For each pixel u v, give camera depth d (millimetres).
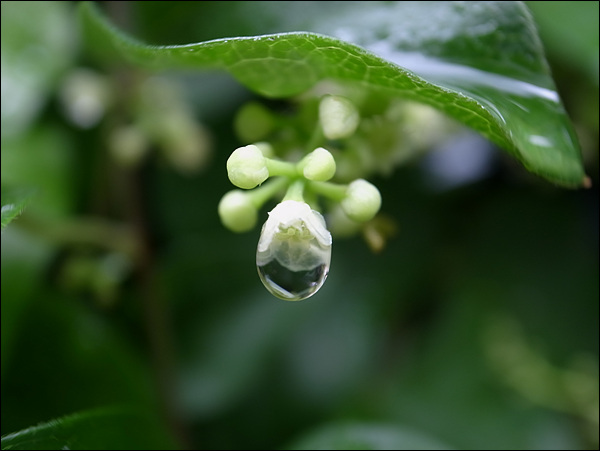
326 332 144
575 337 136
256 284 140
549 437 130
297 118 92
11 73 131
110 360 109
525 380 129
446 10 89
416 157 122
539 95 83
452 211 145
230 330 136
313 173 78
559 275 141
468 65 86
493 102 80
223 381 132
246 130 92
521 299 140
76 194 131
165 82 140
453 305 142
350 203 81
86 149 135
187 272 136
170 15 104
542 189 144
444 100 76
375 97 89
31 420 105
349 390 141
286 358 140
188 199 142
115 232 128
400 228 145
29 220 116
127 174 135
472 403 135
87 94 133
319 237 75
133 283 131
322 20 95
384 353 145
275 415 137
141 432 91
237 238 141
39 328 108
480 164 145
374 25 92
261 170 76
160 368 126
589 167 133
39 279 112
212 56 79
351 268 147
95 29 96
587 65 100
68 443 86
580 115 119
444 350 140
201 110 144
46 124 133
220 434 132
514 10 87
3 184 102
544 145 79
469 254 145
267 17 98
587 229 142
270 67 80
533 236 143
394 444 101
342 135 83
